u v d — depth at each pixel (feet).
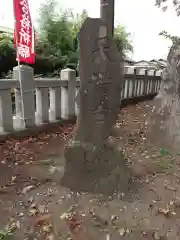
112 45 9.05
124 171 9.48
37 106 16.92
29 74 15.19
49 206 8.32
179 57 15.67
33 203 8.47
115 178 9.18
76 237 6.96
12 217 7.72
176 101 15.53
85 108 9.17
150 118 17.03
